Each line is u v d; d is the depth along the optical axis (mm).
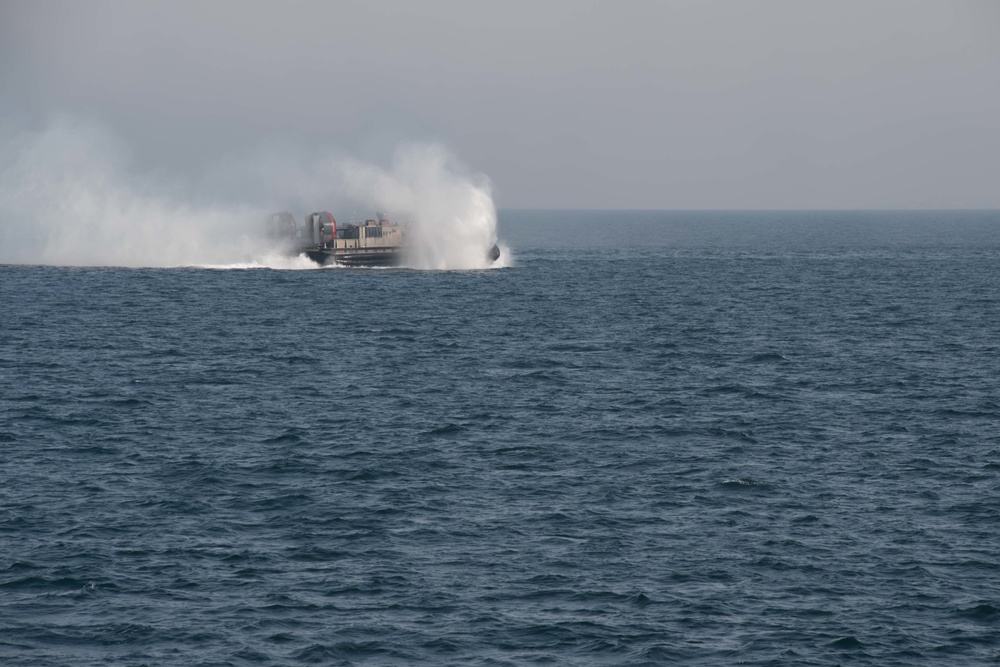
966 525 160750
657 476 184125
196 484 176750
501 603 133250
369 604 132500
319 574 141000
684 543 152625
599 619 129375
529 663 119625
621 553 148750
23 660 118750
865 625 128375
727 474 185125
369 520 160625
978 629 127625
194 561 144625
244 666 118375
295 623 127625
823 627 127875
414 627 127000
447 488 176250
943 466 191750
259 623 127562
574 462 192625
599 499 171375
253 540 152375
